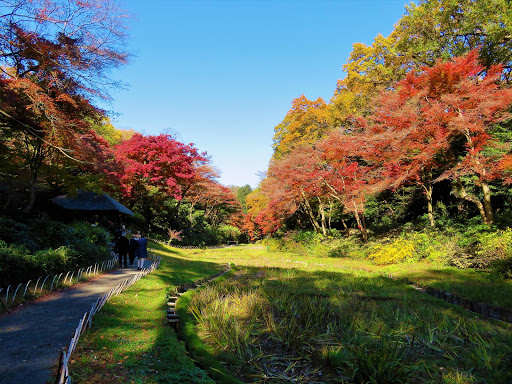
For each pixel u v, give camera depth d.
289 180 24.14
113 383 3.98
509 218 15.73
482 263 12.32
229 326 6.67
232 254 28.59
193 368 4.43
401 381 4.54
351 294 10.21
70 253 10.85
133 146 27.28
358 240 24.16
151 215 33.69
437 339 6.24
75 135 13.65
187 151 29.61
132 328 6.04
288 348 5.84
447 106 15.28
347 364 5.06
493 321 7.29
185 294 9.25
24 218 13.04
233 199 49.19
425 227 19.28
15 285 7.80
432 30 20.36
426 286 10.77
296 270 16.33
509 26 15.66
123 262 15.95
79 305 7.34
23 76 13.12
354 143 19.25
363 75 26.56
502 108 14.73
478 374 4.89
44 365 4.31
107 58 12.67
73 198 19.28
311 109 31.33
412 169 16.97
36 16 11.23
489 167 14.80
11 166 14.39
